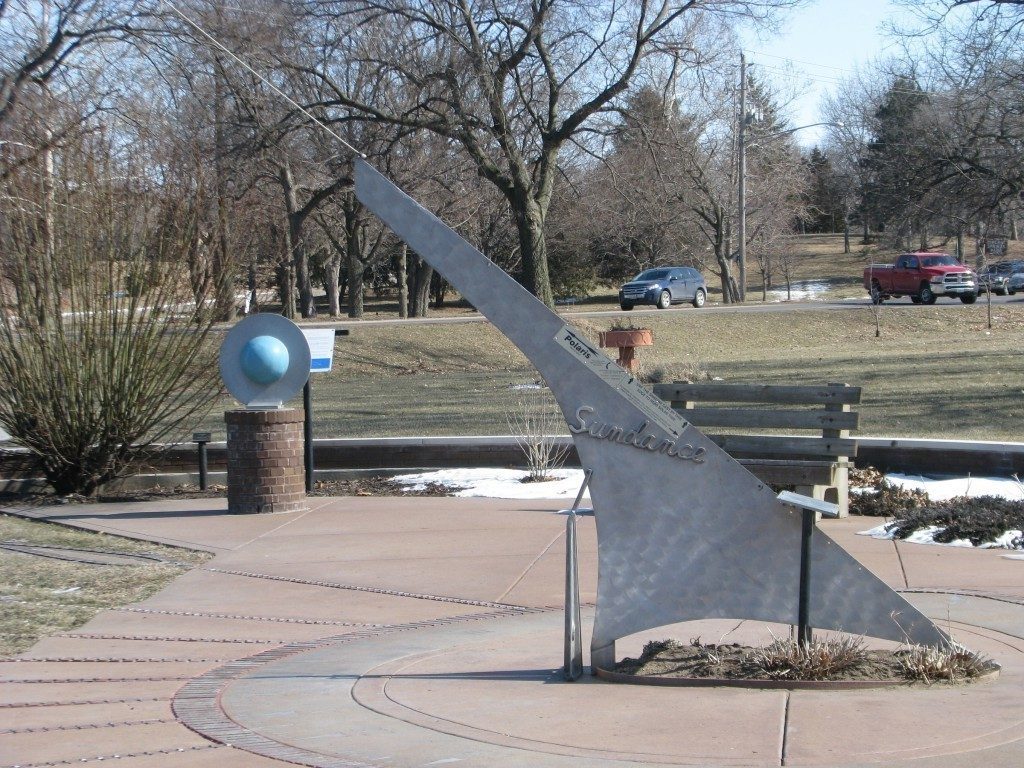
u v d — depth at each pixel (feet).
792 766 14.17
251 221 73.92
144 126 68.23
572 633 19.08
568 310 163.73
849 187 202.08
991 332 111.24
